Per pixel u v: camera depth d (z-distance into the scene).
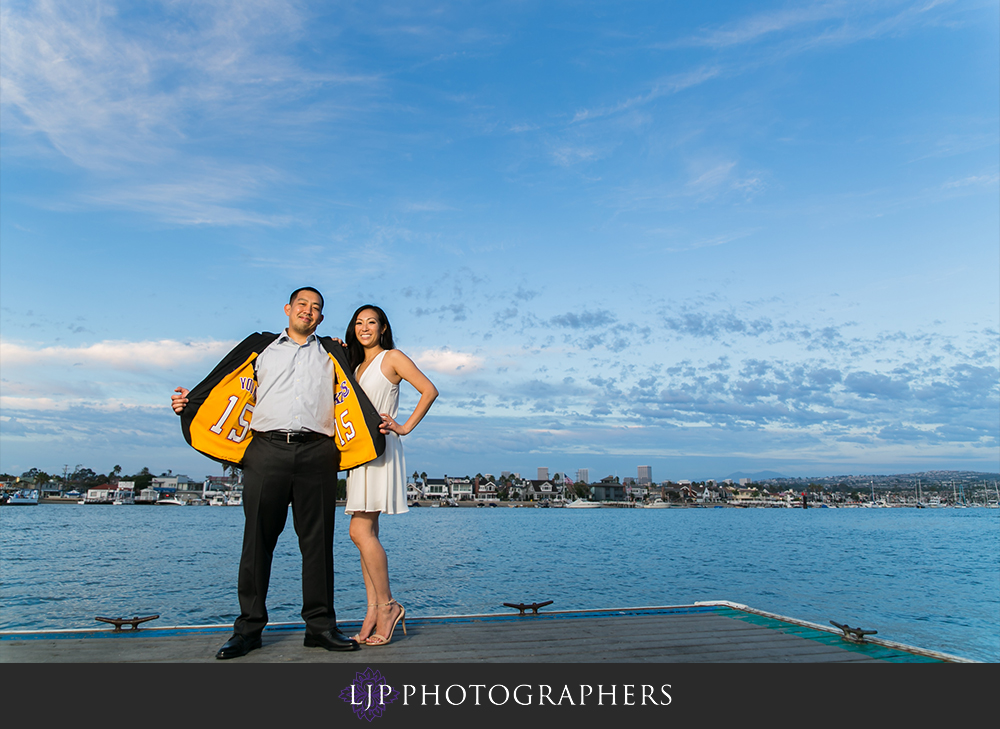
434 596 16.77
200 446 3.34
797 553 35.28
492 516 114.06
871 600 17.55
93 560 26.77
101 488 162.75
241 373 3.46
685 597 17.50
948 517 125.12
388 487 3.54
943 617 14.90
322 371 3.46
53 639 3.55
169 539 41.62
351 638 3.56
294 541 37.25
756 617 4.55
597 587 19.31
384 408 3.66
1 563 25.36
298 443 3.33
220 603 15.44
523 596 16.89
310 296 3.55
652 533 58.38
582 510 173.25
